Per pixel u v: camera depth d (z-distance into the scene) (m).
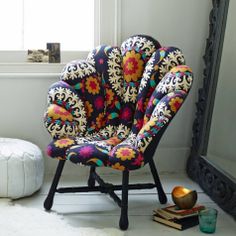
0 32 3.04
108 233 2.08
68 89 2.39
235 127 2.43
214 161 2.63
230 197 2.33
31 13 3.04
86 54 2.99
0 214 2.25
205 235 2.13
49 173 3.02
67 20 3.07
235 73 2.50
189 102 3.08
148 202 2.53
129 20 2.93
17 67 2.87
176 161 3.12
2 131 2.96
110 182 2.89
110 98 2.54
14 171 2.43
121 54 2.60
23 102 2.94
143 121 2.40
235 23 2.54
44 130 2.98
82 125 2.41
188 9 2.98
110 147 2.25
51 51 2.89
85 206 2.45
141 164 2.06
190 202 2.22
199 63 3.05
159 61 2.41
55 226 2.14
